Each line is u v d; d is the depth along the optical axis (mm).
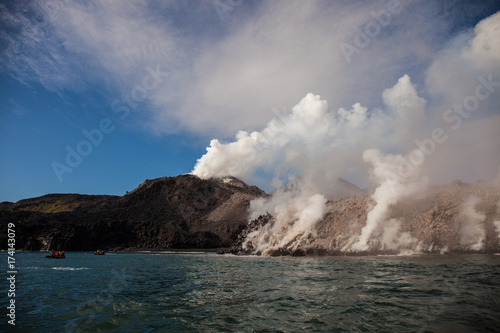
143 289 18344
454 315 10031
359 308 11492
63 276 27297
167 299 14852
